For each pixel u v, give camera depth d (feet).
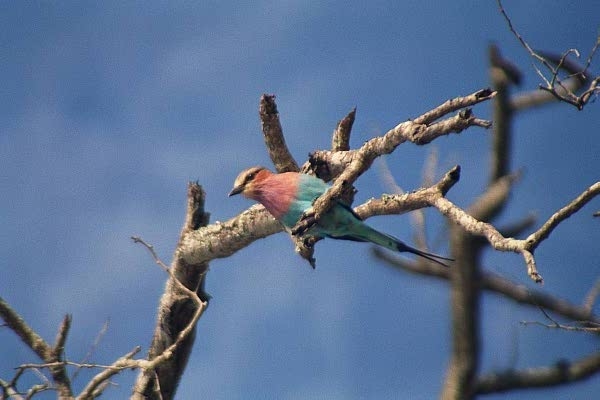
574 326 29.07
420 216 36.76
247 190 41.81
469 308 25.52
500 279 29.32
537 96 33.19
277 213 41.63
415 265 34.76
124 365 41.24
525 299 29.04
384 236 35.99
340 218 37.47
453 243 29.35
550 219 28.30
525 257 27.91
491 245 28.84
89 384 41.42
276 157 44.83
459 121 33.12
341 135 43.39
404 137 35.65
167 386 50.52
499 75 32.68
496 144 30.86
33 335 44.60
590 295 30.63
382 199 38.22
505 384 24.91
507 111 32.17
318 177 43.11
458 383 25.08
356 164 37.76
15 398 41.16
